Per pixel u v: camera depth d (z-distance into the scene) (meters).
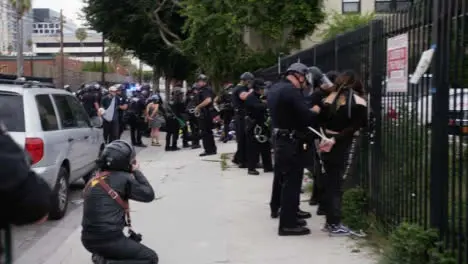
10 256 2.34
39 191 2.21
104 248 5.25
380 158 6.61
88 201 5.32
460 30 4.43
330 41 9.64
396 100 6.00
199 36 24.45
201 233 7.02
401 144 5.84
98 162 5.48
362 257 5.78
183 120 17.22
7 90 7.90
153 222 7.64
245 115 11.52
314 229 6.97
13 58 52.22
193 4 24.58
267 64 24.69
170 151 17.03
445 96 4.69
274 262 5.75
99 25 34.50
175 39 33.91
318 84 7.16
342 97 6.47
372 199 6.93
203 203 8.79
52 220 8.42
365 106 6.46
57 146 8.25
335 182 6.57
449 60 4.62
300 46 26.20
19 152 2.18
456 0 4.47
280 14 24.36
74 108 9.81
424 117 5.21
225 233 6.98
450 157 4.64
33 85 8.39
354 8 28.58
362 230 6.62
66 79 47.09
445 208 4.75
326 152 6.50
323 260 5.74
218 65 25.12
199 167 12.84
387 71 6.29
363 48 7.39
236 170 12.24
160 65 40.38
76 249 6.55
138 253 5.33
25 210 2.17
